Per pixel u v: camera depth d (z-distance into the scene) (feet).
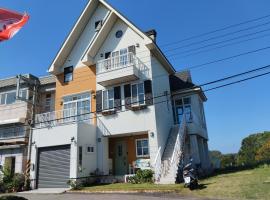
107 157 74.49
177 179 58.44
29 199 51.49
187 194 45.55
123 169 76.18
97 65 79.46
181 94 88.74
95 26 87.81
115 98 76.02
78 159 67.51
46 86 98.48
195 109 87.51
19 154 89.71
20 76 86.58
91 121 77.87
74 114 80.64
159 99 76.38
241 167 89.20
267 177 51.26
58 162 70.49
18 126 93.56
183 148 73.05
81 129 70.74
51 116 79.15
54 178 69.82
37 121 80.43
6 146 91.50
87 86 82.33
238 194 41.88
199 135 88.69
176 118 87.56
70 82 85.71
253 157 259.19
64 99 85.10
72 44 88.89
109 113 75.41
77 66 86.12
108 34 83.20
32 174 72.95
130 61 73.92
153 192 49.19
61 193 58.90
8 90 99.35
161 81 81.66
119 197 46.50
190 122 83.87
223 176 62.28
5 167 77.61
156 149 67.87
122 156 77.30
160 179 58.85
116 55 79.97
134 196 46.60
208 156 104.78
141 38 77.41
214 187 47.96
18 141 89.20
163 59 81.92
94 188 59.16
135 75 72.74
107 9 86.74
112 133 73.97
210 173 78.02
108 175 72.90
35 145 75.36
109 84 77.66
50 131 73.72
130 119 72.59
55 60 86.99
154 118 69.92
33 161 74.08
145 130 70.23
